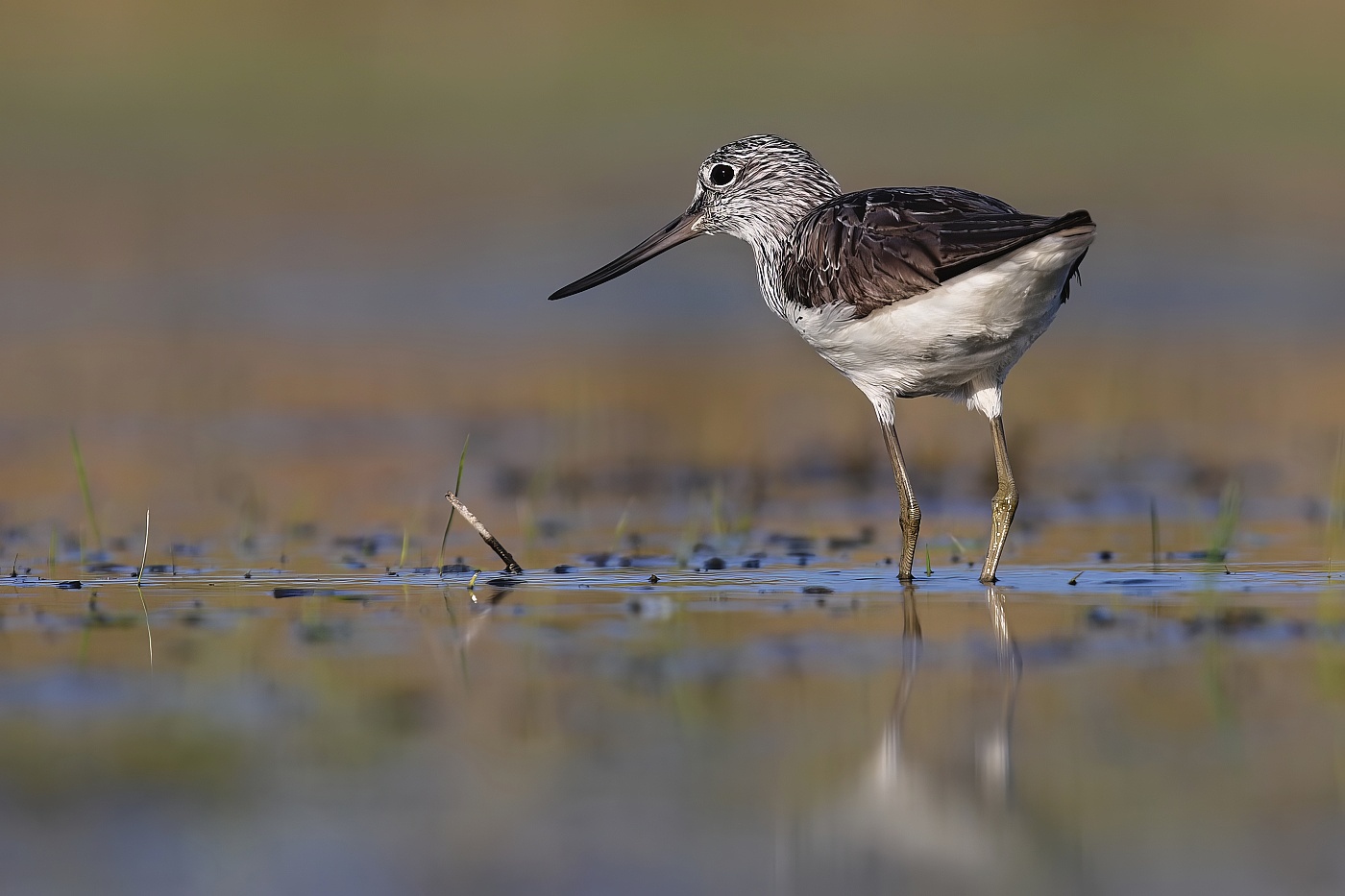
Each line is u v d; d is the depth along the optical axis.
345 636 9.24
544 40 35.56
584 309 25.88
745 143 13.78
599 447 17.95
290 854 5.96
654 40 35.53
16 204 30.62
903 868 5.87
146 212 30.34
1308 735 7.21
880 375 11.86
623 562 12.11
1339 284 26.64
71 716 7.53
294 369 22.28
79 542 12.84
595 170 31.77
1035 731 7.30
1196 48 35.00
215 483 15.79
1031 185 31.03
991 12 36.25
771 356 23.59
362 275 27.44
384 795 6.57
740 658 8.66
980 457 17.30
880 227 11.36
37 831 6.18
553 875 5.80
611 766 6.88
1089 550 12.55
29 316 25.17
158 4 35.19
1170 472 16.31
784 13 36.12
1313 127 32.69
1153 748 7.05
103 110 33.59
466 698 7.86
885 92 34.22
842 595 10.63
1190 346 23.47
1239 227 28.98
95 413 19.38
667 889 5.70
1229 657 8.57
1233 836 6.10
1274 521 13.75
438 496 15.23
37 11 34.75
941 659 8.62
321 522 13.91
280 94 34.41
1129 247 28.27
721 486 15.86
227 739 7.21
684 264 27.20
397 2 35.78
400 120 33.66
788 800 6.49
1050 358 22.97
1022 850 6.00
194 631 9.38
